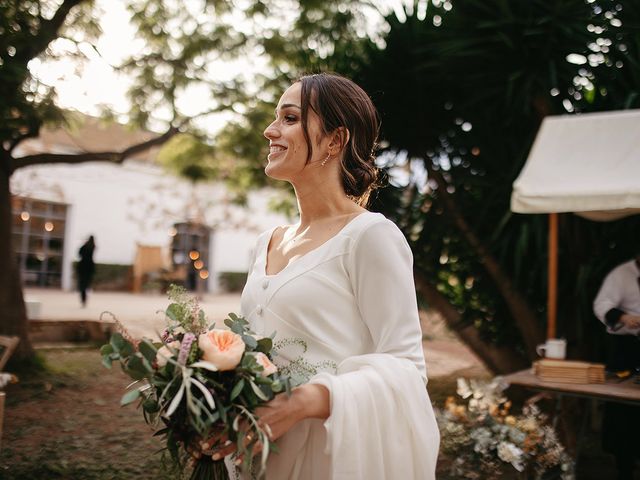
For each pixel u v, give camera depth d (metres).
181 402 1.03
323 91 1.27
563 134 3.99
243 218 19.78
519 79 4.71
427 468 1.11
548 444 2.74
